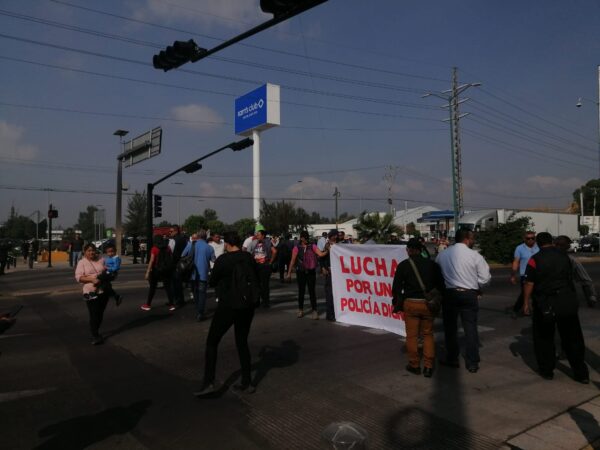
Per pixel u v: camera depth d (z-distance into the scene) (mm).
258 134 33344
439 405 4758
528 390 5188
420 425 4277
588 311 10586
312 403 4852
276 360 6484
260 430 4215
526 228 27469
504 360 6449
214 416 4535
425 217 41438
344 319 9078
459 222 34062
